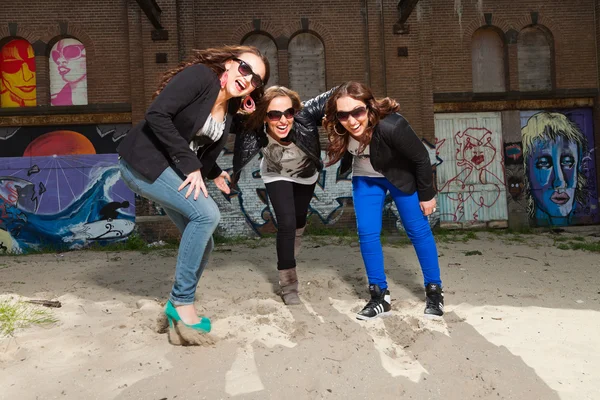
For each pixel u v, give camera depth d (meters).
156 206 10.59
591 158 12.06
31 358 2.27
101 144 10.97
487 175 11.85
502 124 11.90
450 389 2.01
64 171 10.22
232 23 11.20
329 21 11.32
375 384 2.04
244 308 3.21
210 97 2.33
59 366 2.20
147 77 10.80
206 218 2.37
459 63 11.68
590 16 11.90
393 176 3.06
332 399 1.93
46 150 10.88
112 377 2.09
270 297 3.62
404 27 11.34
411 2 10.25
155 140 2.35
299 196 3.78
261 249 7.04
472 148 11.86
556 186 12.01
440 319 2.99
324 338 2.54
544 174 12.03
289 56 11.48
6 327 2.63
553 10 11.82
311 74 11.52
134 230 10.26
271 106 3.12
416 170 3.06
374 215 3.20
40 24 10.83
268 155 3.51
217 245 7.95
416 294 3.68
